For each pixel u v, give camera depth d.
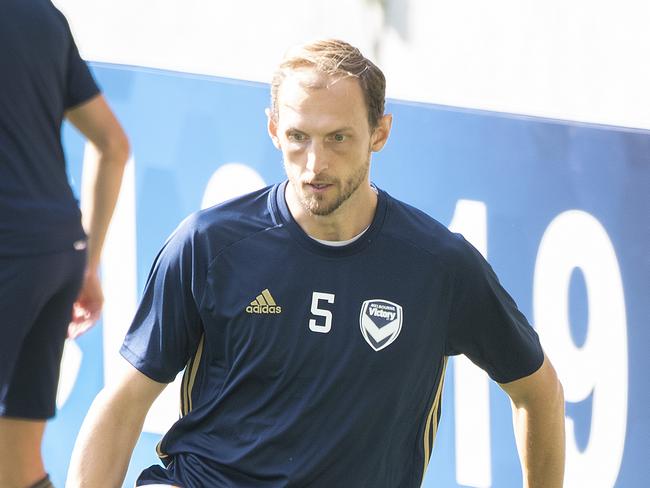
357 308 10.39
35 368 10.91
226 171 15.16
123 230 15.03
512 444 15.11
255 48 19.73
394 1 20.31
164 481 10.71
